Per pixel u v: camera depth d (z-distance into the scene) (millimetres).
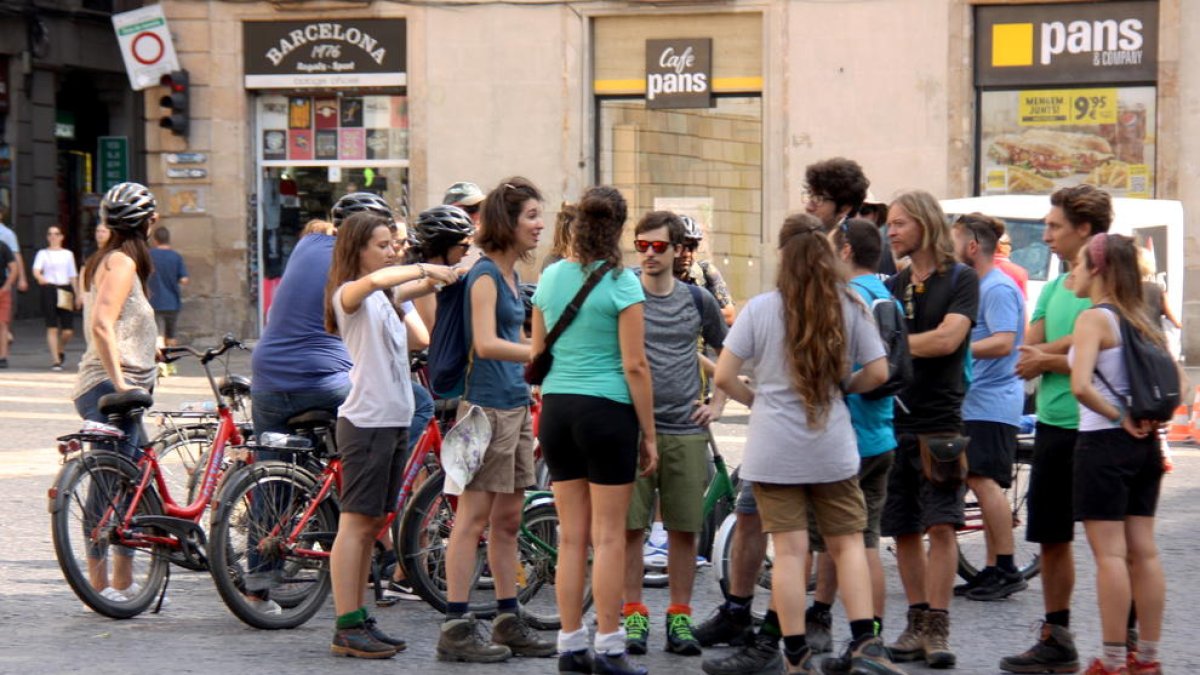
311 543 13555
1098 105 36312
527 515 13727
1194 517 18734
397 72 40656
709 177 39156
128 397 13523
